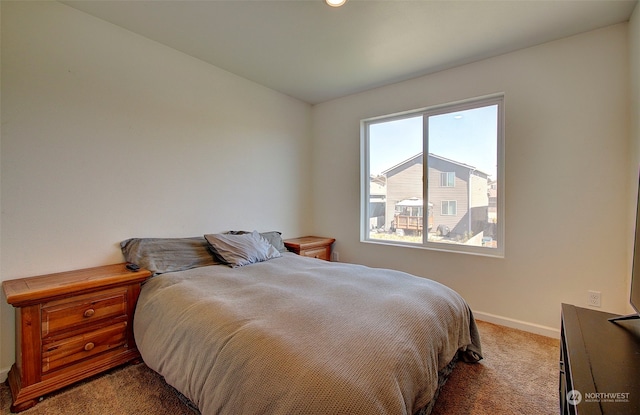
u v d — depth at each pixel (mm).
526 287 2445
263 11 1949
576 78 2211
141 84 2289
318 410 889
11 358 1746
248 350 1118
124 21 2090
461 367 1893
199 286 1800
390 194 3375
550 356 2033
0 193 1701
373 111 3346
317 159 3887
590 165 2176
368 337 1178
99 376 1774
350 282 1877
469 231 2816
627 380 904
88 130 2029
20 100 1761
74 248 1976
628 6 1872
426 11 1935
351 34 2217
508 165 2496
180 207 2549
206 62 2705
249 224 3137
